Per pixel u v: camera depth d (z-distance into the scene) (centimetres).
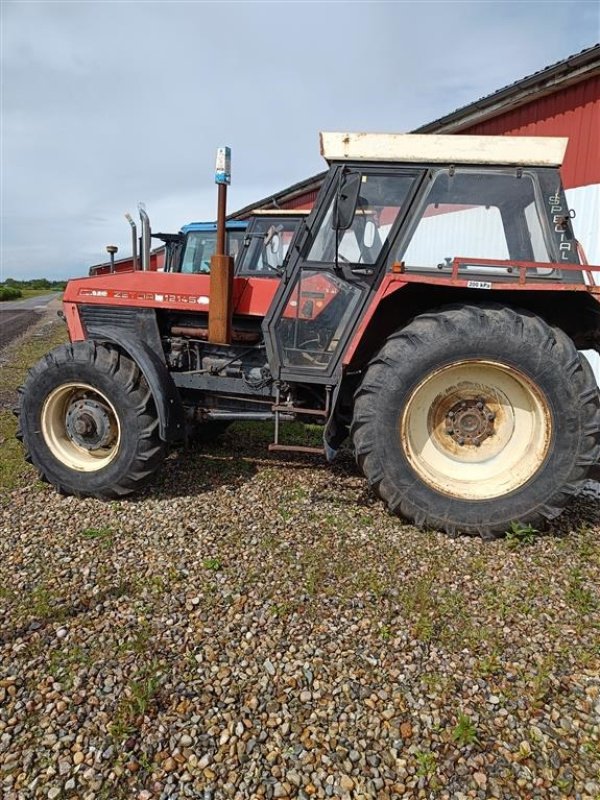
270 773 148
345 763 152
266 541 269
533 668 188
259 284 340
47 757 151
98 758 152
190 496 325
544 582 239
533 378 269
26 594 225
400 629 207
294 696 174
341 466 380
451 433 298
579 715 168
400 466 283
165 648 195
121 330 334
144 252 387
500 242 291
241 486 341
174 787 144
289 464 382
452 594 230
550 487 272
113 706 169
